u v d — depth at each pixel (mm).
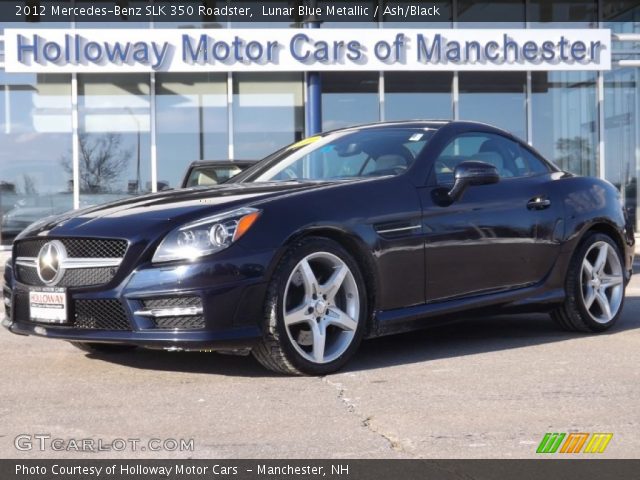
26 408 3840
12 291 4727
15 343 5602
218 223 4207
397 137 5285
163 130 15055
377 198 4691
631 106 16047
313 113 14102
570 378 4273
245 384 4242
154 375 4504
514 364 4656
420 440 3240
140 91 15000
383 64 13898
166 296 4152
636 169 16078
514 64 14164
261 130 15227
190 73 15102
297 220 4348
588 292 5715
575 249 5660
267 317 4246
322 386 4176
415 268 4793
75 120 14852
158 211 4434
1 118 14781
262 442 3250
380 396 3947
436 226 4883
